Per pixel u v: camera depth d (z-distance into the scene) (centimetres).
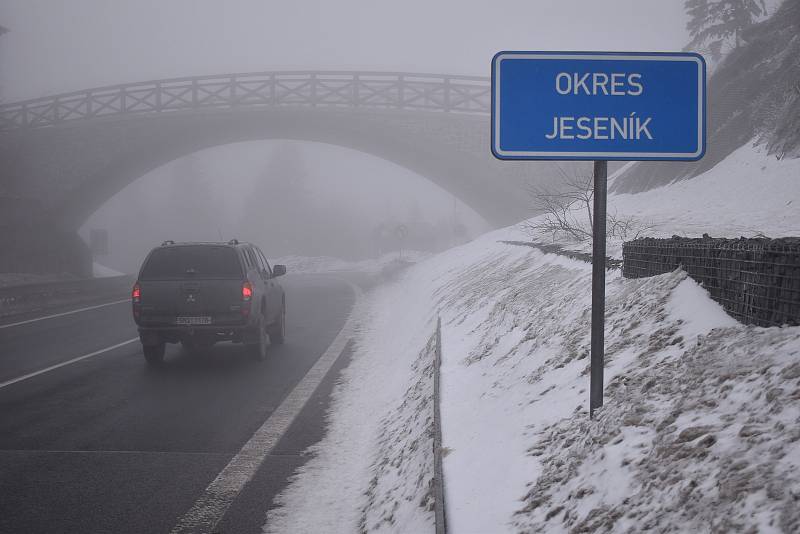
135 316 1092
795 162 2203
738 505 230
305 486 547
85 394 899
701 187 2561
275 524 473
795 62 2841
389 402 821
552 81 396
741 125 2867
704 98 393
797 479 223
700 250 480
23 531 458
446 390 670
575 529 290
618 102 395
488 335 847
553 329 631
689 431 293
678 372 366
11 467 594
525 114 395
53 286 2319
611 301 603
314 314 2019
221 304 1090
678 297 480
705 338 385
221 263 1105
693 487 257
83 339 1445
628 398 372
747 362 325
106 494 528
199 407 825
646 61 393
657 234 1547
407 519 424
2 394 899
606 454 329
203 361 1168
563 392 464
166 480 561
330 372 1062
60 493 530
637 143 394
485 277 1476
